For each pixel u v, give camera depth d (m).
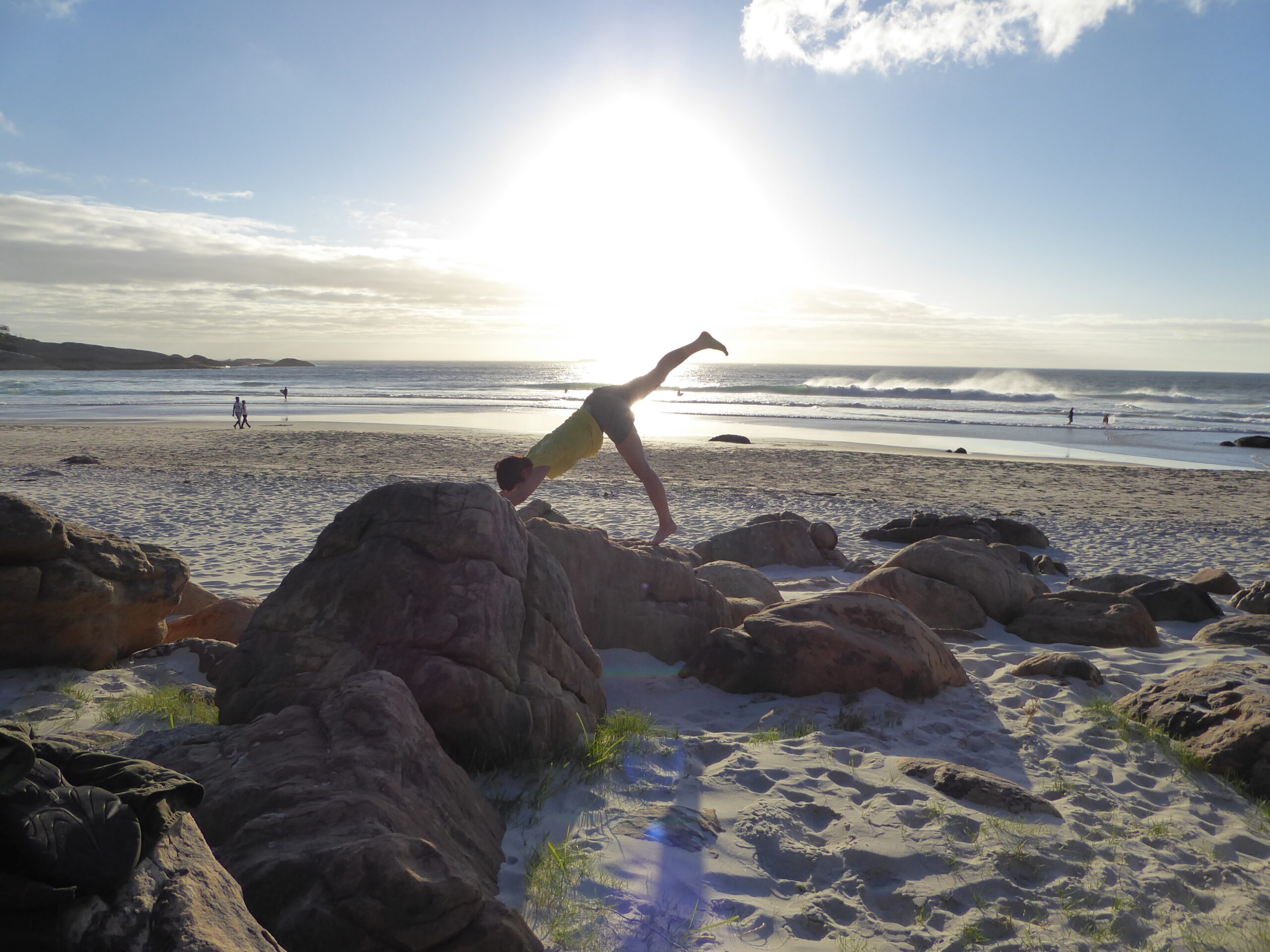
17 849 1.66
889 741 4.60
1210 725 4.50
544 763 4.02
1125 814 3.77
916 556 7.82
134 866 1.82
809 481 21.91
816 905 2.98
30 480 17.73
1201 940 2.81
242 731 3.30
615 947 2.66
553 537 5.80
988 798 3.79
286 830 2.58
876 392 75.38
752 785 3.93
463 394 76.94
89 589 5.64
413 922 2.29
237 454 25.75
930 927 2.89
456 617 4.00
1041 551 12.81
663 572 6.14
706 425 44.31
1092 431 42.12
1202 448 35.09
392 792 2.87
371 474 20.83
